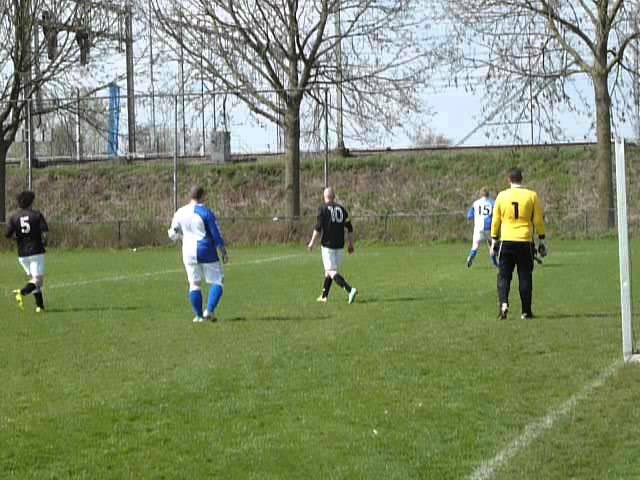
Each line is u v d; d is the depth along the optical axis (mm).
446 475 9531
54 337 18547
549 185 58562
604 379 13422
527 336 17109
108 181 63281
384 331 18188
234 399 12750
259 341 17422
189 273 20375
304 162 63094
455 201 59094
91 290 27719
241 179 62250
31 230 22703
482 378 13688
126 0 58281
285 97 53469
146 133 62688
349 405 12320
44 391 13570
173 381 13984
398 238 51156
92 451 10539
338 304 22953
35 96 57562
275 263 37594
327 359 15367
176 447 10641
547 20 52594
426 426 11289
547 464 9797
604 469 9609
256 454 10328
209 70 55094
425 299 23453
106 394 13242
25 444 10828
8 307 23734
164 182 62656
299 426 11398
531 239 19328
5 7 56062
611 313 20094
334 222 23375
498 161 61469
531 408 11977
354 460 10070
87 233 51156
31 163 54844
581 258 36562
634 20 51188
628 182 53250
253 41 53750
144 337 18281
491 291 25000
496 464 9812
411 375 13984
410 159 62594
